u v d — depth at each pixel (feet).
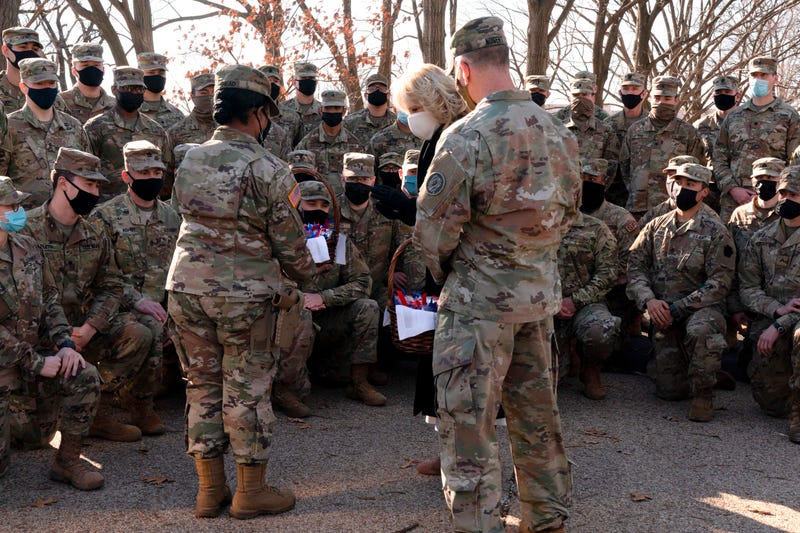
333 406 17.52
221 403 11.60
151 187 16.02
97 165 14.02
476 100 9.68
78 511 11.72
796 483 13.33
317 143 23.39
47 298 13.26
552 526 9.91
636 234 20.30
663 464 14.12
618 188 25.77
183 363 11.68
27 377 12.66
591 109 24.49
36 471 13.32
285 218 11.30
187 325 11.44
